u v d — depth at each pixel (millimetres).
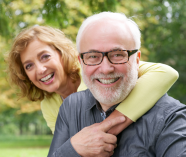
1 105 8000
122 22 1349
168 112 1355
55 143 1661
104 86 1357
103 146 1382
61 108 1748
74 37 5285
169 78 1520
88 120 1606
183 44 10016
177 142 1251
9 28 5141
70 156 1421
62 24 4922
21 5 5473
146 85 1489
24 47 2131
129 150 1400
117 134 1432
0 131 33219
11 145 14727
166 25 9875
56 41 2273
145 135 1376
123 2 6348
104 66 1310
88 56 1359
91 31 1338
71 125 1651
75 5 4977
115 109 1477
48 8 4539
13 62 2281
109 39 1306
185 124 1301
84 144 1404
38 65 2158
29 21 5676
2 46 5992
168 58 10148
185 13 9836
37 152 10125
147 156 1355
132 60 1362
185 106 1383
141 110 1413
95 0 4402
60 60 2297
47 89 2277
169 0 9797
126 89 1386
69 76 2416
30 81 2434
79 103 1669
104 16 1355
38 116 17453
